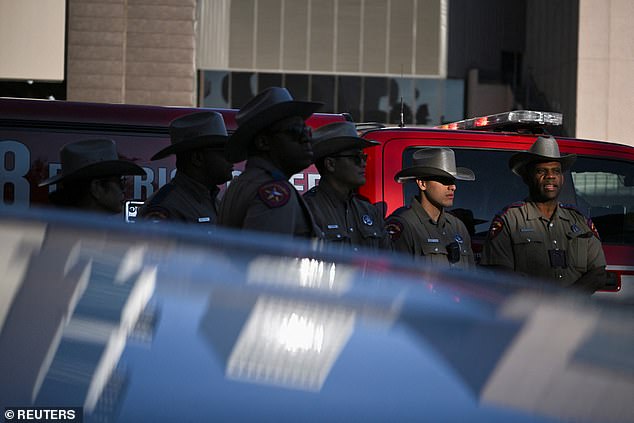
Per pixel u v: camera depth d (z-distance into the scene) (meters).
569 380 1.86
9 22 29.16
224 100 39.19
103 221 2.06
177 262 1.96
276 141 5.31
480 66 40.59
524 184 9.20
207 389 1.58
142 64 30.64
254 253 2.14
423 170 7.71
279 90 5.37
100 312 1.72
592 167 9.62
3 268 1.77
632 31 35.56
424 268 2.52
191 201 6.61
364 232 7.00
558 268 7.94
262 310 1.85
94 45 30.30
